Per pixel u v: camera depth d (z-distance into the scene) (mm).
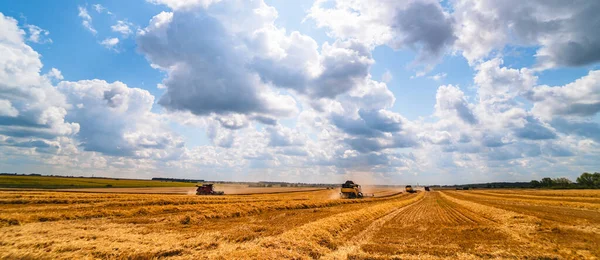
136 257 11523
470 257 12930
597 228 19516
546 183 147250
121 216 22969
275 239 14500
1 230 15141
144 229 17766
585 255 12797
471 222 24250
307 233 15773
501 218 25484
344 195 61969
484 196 72062
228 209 27797
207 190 58000
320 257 12953
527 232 18391
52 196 29969
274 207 33125
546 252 13375
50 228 16328
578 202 42688
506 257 12867
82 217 21047
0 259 10617
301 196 62156
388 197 70688
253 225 20156
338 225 19484
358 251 13969
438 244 15547
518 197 63156
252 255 11938
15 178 81250
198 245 13633
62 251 11695
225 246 13742
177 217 22562
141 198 33812
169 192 62500
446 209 37406
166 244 13344
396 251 13938
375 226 21750
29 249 11602
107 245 12719
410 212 33344
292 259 12172
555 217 25625
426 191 123188
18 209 21766
